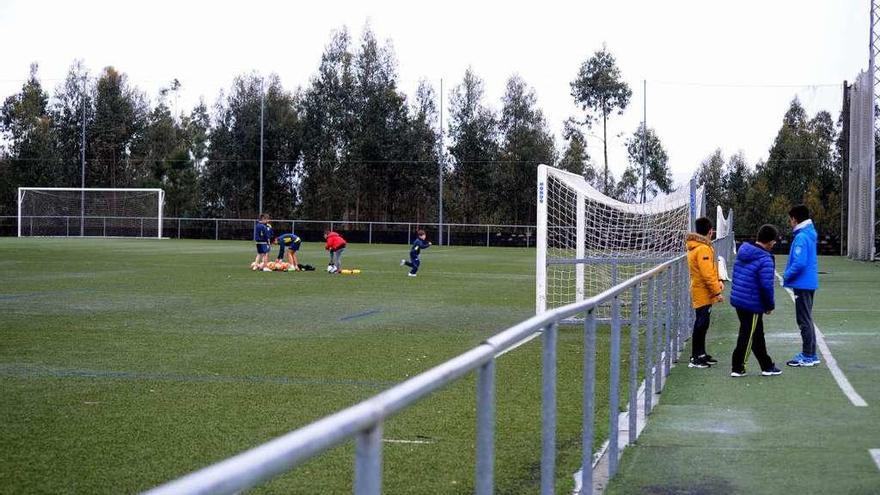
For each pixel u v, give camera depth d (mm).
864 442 6633
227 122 70000
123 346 11453
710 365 10336
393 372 9773
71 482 5523
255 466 1465
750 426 7207
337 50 68625
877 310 16656
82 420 7219
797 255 10023
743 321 9461
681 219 18500
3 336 12273
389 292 20766
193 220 60688
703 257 10055
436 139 68562
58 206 59750
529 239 58344
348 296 19469
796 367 10109
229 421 7262
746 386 9008
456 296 20000
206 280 23406
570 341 12789
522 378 9453
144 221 60750
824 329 13664
